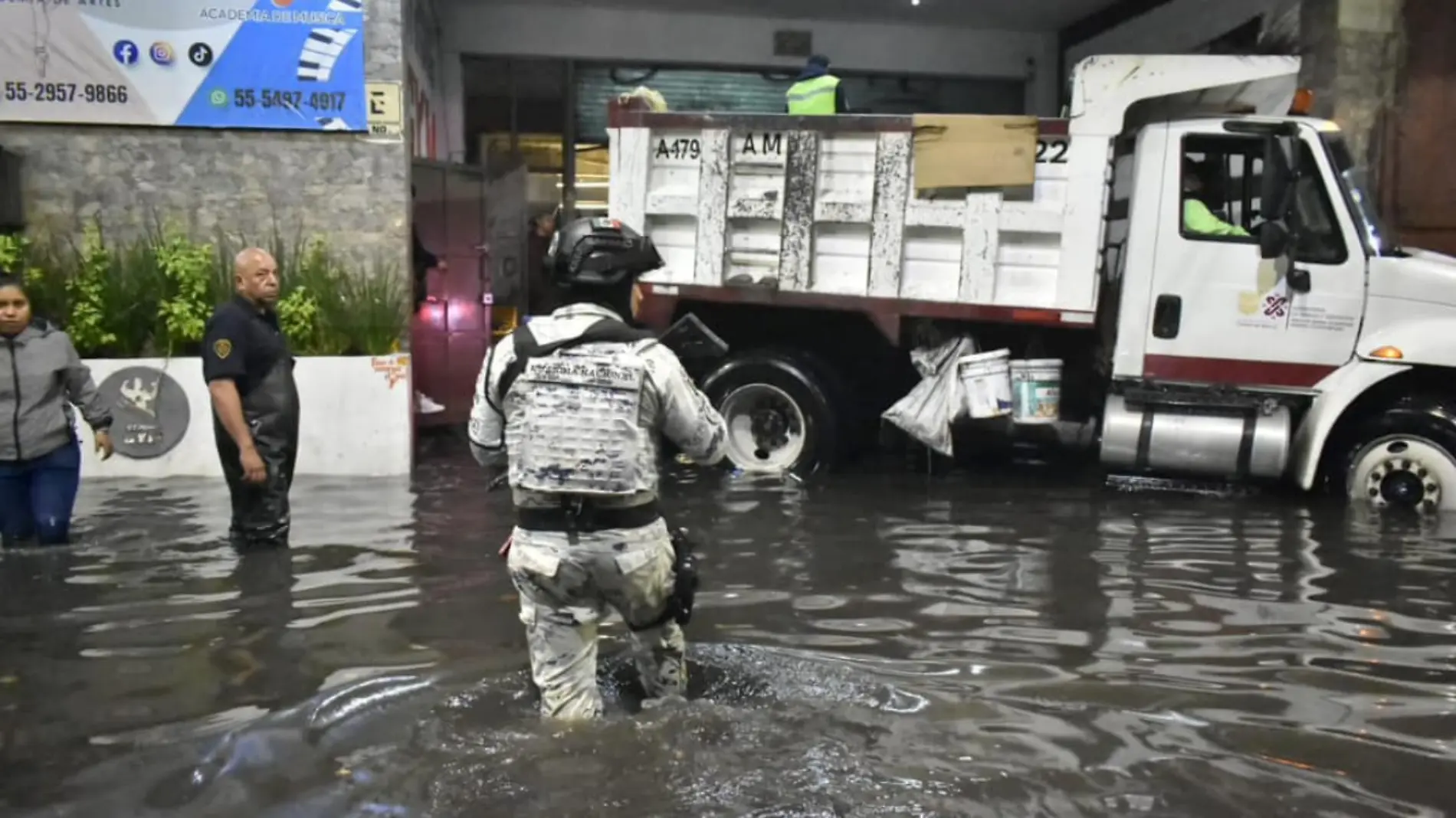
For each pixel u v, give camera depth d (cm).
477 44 1304
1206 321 727
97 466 793
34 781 306
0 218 838
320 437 815
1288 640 437
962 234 755
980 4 1304
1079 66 723
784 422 822
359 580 515
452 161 1247
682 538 359
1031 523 654
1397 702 371
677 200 796
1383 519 668
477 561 552
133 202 880
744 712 349
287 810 286
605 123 1345
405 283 900
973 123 741
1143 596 499
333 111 883
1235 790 303
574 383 331
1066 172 735
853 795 294
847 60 1377
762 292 790
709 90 1364
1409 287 695
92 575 523
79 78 861
